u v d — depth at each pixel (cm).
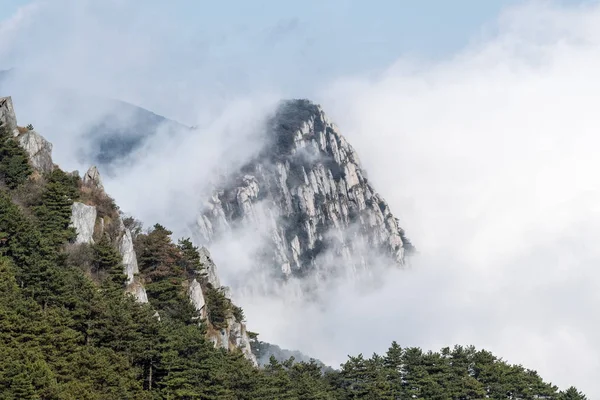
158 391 10594
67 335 9594
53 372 8906
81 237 13500
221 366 11562
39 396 8125
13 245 11375
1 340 8825
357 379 13938
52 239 12631
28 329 9225
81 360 9381
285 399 12169
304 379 13125
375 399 13375
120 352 10338
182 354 11512
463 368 14400
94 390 9156
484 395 14088
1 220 11631
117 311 10606
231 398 11125
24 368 8138
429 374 14225
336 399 13450
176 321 13300
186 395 10694
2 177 13775
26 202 13400
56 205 13450
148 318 11156
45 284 10750
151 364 10794
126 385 9656
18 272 10819
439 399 13662
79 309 10456
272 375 13025
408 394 13862
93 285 11481
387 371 14162
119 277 13138
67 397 8419
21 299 9819
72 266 12181
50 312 10012
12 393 7925
